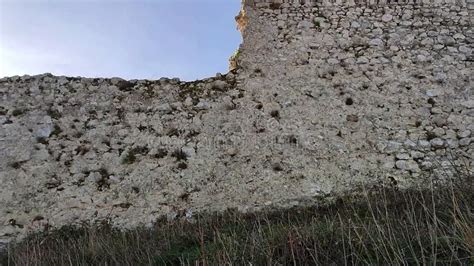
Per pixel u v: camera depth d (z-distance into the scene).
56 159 11.88
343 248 6.55
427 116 12.23
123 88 12.69
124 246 9.19
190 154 11.95
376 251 6.27
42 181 11.66
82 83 12.69
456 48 12.95
